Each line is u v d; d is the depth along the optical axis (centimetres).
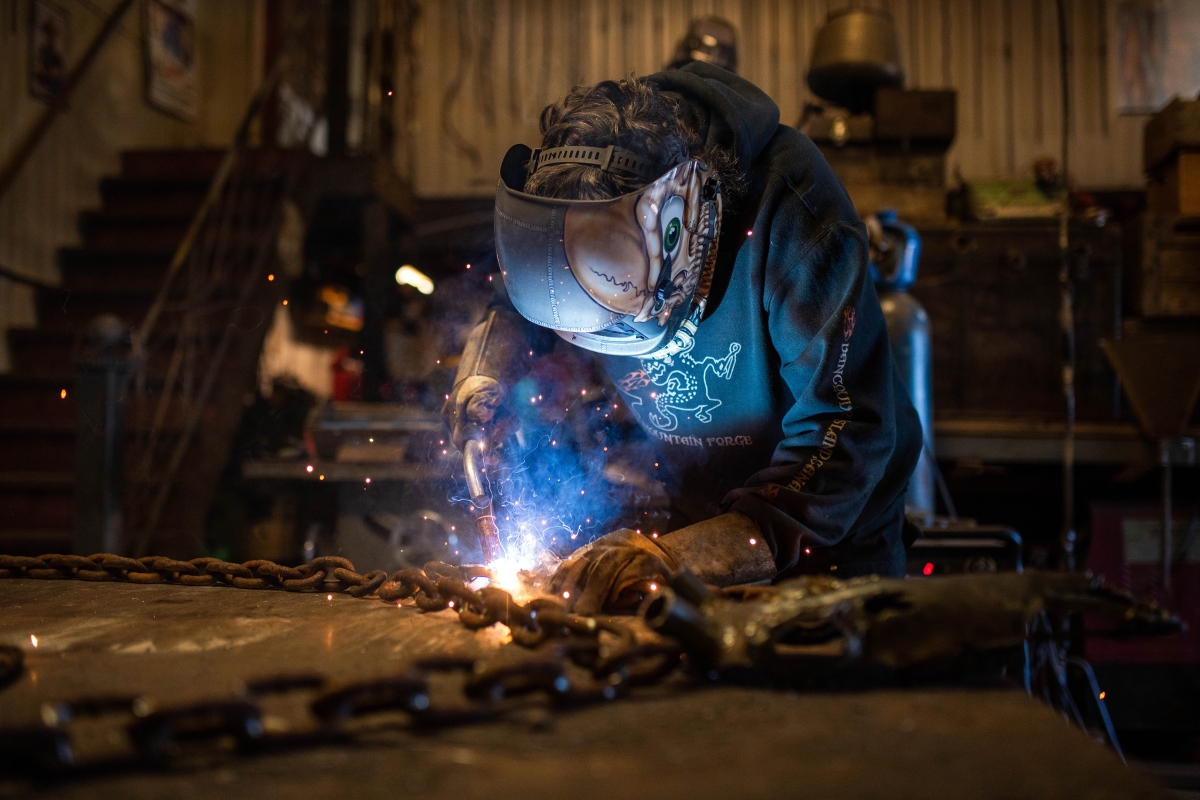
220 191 684
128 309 638
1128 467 433
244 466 390
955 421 430
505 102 859
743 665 85
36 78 661
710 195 142
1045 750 66
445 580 119
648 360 164
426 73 866
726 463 173
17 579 154
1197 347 398
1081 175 791
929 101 478
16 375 585
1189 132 464
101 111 745
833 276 141
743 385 159
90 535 424
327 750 68
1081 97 794
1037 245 466
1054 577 94
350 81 788
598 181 131
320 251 845
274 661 94
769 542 127
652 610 91
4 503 520
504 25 861
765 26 826
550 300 132
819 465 133
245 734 66
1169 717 381
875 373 141
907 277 336
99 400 429
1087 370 464
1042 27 799
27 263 648
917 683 87
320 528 450
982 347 467
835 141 487
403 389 680
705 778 61
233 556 555
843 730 72
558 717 76
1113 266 464
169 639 105
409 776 62
